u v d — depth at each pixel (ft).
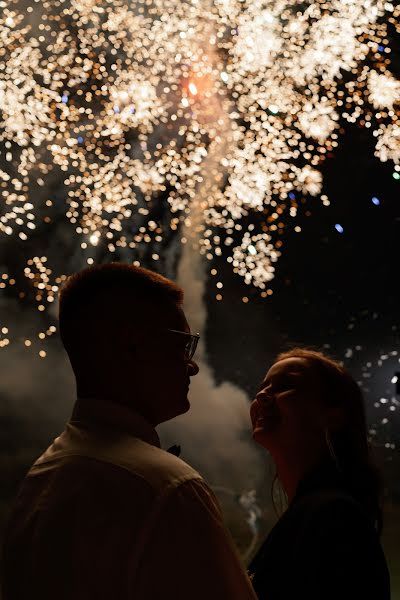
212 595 3.92
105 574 3.96
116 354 4.57
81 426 4.51
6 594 4.31
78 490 4.17
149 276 4.72
